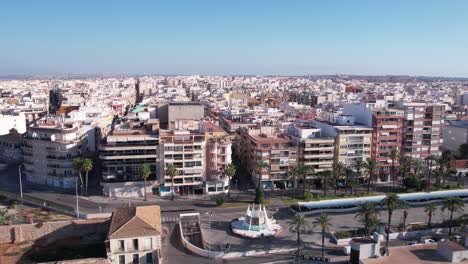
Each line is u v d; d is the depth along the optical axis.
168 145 198.38
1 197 197.25
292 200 194.75
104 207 184.50
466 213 178.75
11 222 154.50
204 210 181.62
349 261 125.19
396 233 151.75
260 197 186.00
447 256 107.75
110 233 122.50
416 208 187.75
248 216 158.50
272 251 139.88
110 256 119.69
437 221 169.50
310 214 176.88
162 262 129.00
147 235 121.38
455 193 197.75
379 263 105.06
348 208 182.25
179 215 169.88
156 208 143.12
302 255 135.38
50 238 146.88
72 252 135.38
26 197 198.25
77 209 171.88
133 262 121.50
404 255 110.00
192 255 136.38
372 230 152.62
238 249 141.25
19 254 134.25
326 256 135.88
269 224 159.88
